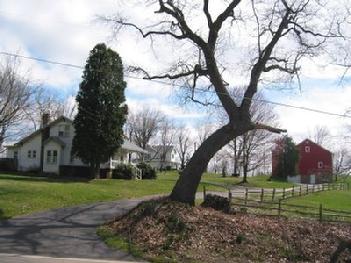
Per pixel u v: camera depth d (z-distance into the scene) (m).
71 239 21.92
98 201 34.00
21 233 22.55
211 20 27.14
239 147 76.25
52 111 82.38
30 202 30.11
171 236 22.09
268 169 109.50
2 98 58.03
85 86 51.50
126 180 52.56
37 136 60.69
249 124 26.86
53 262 17.41
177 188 26.41
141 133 111.69
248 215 26.91
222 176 93.62
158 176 72.50
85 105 51.38
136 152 69.06
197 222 23.50
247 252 21.62
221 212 26.34
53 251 19.67
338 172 30.00
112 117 51.50
